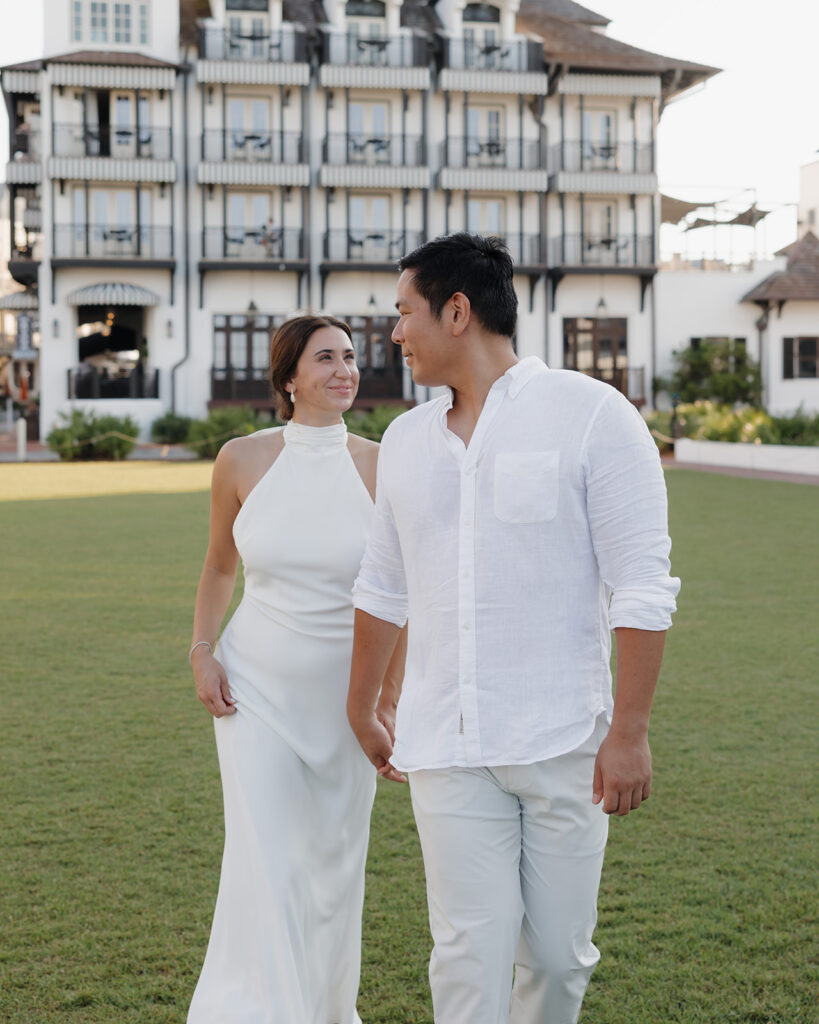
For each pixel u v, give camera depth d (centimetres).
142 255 3428
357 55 3497
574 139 3644
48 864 389
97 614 847
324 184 3450
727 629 789
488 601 218
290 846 268
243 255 3478
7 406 4109
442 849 222
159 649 734
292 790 275
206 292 3478
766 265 3816
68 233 3372
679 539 1255
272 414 3425
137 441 3164
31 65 3512
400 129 3534
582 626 220
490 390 223
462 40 3534
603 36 3753
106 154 3391
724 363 3628
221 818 435
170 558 1133
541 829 223
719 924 341
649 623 207
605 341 3716
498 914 220
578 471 215
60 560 1119
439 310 223
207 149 3428
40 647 739
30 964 318
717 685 638
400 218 3562
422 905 359
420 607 228
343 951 286
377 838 421
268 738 277
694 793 460
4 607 874
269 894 259
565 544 217
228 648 293
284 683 282
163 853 399
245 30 3434
